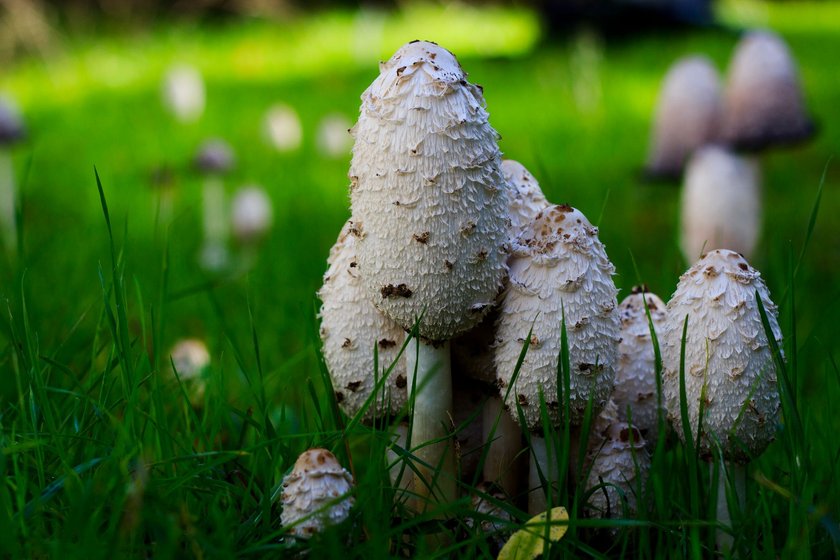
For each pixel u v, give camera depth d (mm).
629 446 632
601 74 2969
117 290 626
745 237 1078
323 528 573
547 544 574
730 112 1185
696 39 3469
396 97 584
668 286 799
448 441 608
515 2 4391
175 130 2373
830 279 1109
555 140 2168
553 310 600
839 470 635
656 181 1439
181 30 4074
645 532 595
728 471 623
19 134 1502
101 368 756
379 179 587
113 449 599
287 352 887
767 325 598
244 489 628
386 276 595
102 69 3424
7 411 673
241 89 2998
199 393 762
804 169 1851
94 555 547
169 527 551
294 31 4012
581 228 603
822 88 2582
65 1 4012
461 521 602
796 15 4371
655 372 626
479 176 587
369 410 638
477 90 595
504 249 601
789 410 632
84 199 1775
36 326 726
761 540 621
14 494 604
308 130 2396
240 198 1412
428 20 4266
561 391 595
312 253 1284
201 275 1228
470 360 630
